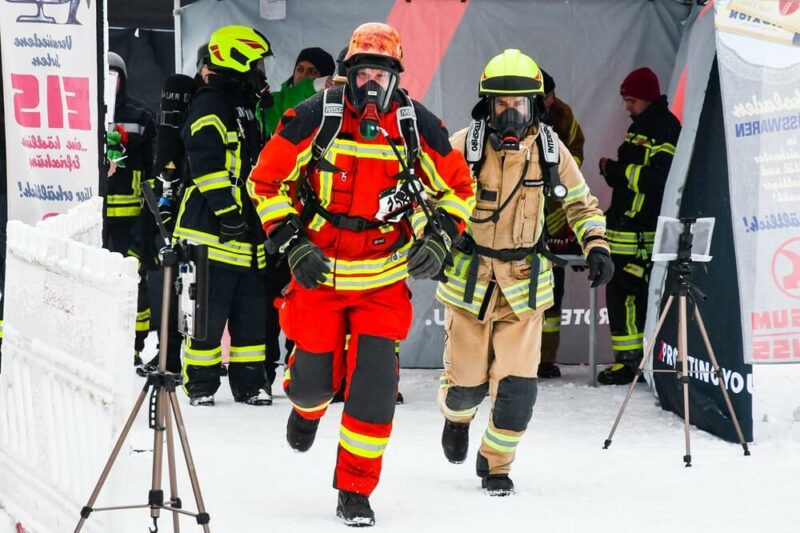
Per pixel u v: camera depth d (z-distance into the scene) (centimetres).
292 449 682
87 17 790
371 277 576
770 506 620
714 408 807
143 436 762
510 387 627
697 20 880
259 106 900
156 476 486
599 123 1092
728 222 814
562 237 1048
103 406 484
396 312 582
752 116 780
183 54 1062
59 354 536
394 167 561
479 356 642
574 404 920
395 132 560
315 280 548
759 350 771
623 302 1009
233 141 852
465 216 583
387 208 570
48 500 555
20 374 594
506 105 620
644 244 998
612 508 614
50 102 796
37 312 569
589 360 1016
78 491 514
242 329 895
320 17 1070
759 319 773
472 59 1077
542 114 643
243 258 876
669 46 1088
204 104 844
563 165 650
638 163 990
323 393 602
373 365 573
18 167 802
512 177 628
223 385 986
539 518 593
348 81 553
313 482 662
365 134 543
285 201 559
